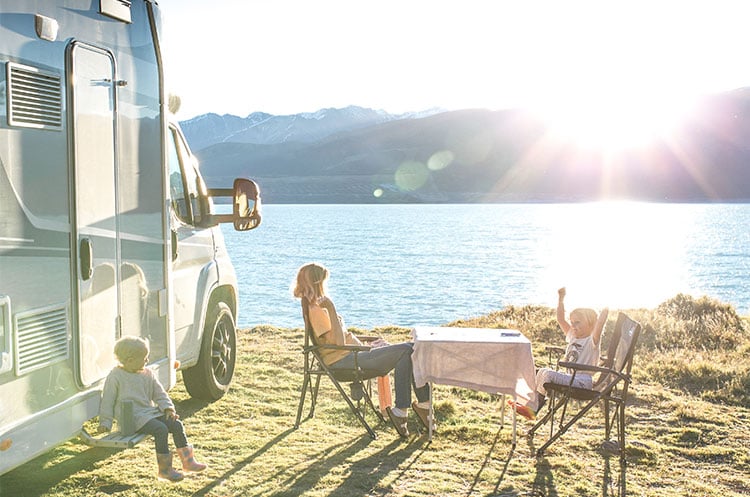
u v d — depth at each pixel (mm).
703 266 93188
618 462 5793
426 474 5375
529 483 5262
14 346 3854
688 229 180500
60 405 4258
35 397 4047
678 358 9539
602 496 5066
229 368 7633
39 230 4039
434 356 6117
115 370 4793
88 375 4516
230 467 5453
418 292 65500
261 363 9180
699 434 6508
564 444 6191
